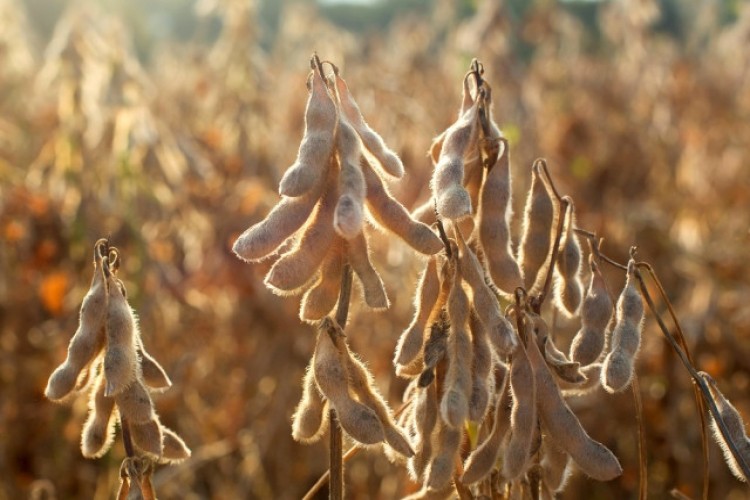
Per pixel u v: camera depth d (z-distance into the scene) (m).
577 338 0.57
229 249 1.12
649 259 1.26
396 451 0.52
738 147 1.71
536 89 1.92
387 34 3.10
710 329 1.03
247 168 1.32
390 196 0.52
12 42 1.75
